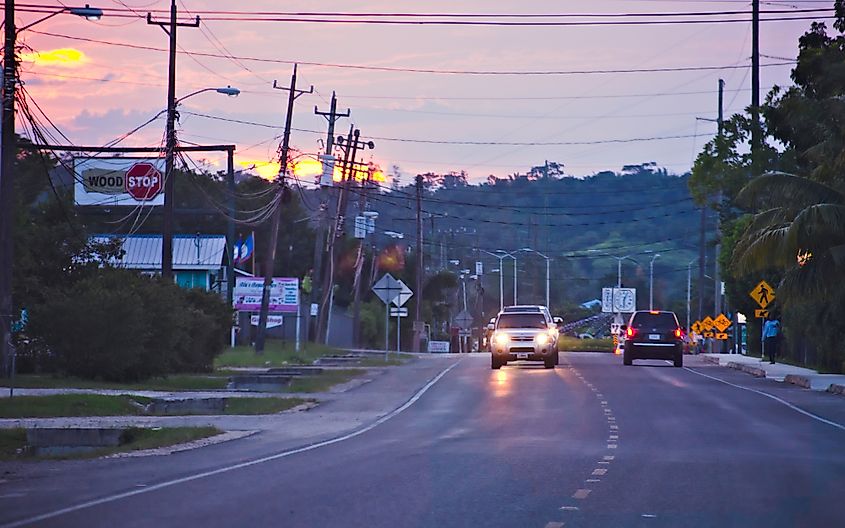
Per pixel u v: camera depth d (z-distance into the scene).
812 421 35.91
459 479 21.78
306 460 25.06
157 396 43.06
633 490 20.50
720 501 19.34
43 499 19.22
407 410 40.06
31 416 35.91
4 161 45.72
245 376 55.41
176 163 77.19
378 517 17.16
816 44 68.69
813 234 53.56
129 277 53.53
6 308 46.56
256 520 16.81
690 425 34.00
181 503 18.48
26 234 54.91
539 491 20.20
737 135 77.81
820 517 17.81
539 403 41.84
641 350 69.56
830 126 58.28
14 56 45.66
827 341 64.12
